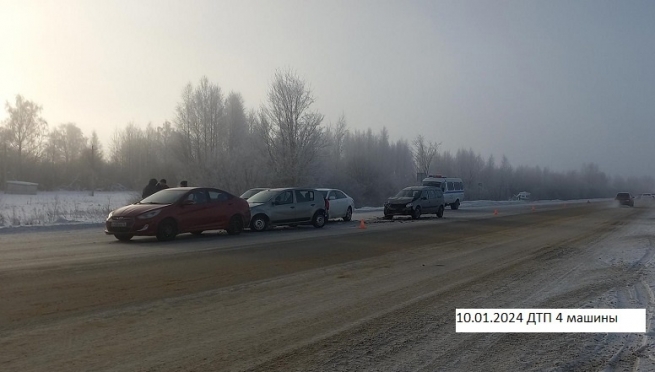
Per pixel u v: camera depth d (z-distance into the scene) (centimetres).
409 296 926
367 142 7494
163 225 1667
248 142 4766
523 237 2034
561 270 1254
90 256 1317
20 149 7731
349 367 565
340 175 5747
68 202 4591
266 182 4300
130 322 722
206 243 1631
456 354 621
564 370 574
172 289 941
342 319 762
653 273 1223
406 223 2600
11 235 1852
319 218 2266
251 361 575
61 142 8481
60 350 598
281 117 4666
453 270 1216
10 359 566
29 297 853
